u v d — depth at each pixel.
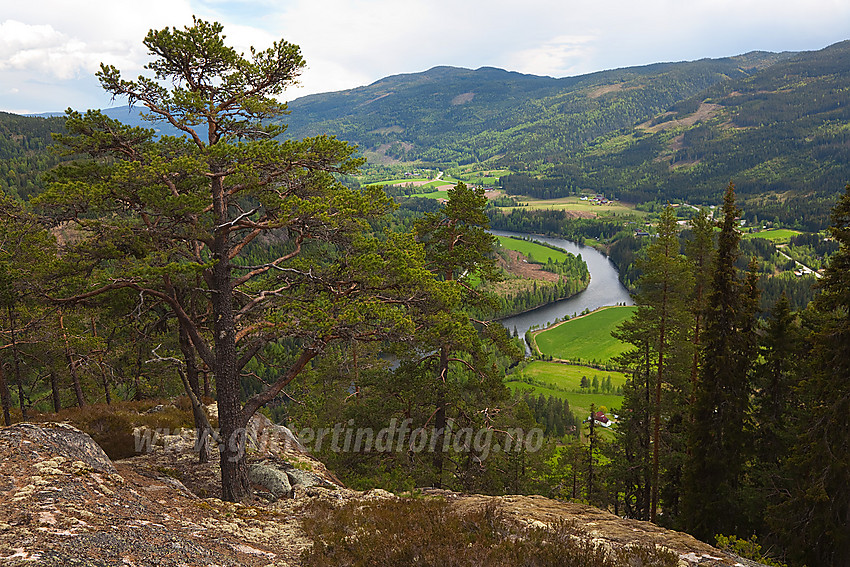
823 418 17.81
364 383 24.91
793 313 24.14
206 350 14.38
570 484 38.03
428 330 14.68
